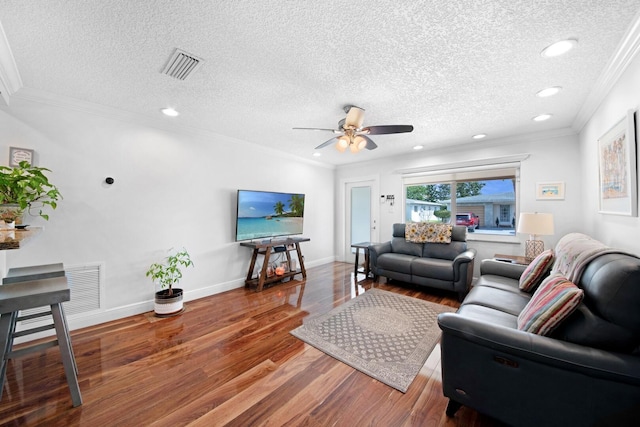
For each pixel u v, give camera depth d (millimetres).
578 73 1947
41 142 2311
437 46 1639
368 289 3754
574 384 1135
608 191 2113
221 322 2650
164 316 2777
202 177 3436
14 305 1346
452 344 1421
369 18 1396
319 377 1793
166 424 1403
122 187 2764
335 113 2762
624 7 1306
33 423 1396
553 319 1317
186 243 3285
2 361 1350
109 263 2682
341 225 5754
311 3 1291
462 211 4227
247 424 1406
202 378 1776
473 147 3965
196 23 1444
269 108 2633
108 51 1705
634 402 1037
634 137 1651
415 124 3088
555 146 3320
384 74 1976
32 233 1521
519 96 2350
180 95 2350
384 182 5062
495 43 1604
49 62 1825
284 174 4613
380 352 2088
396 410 1510
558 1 1271
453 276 3320
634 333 1104
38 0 1263
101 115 2623
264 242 3938
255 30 1499
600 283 1263
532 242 3076
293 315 2818
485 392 1336
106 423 1406
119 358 2002
